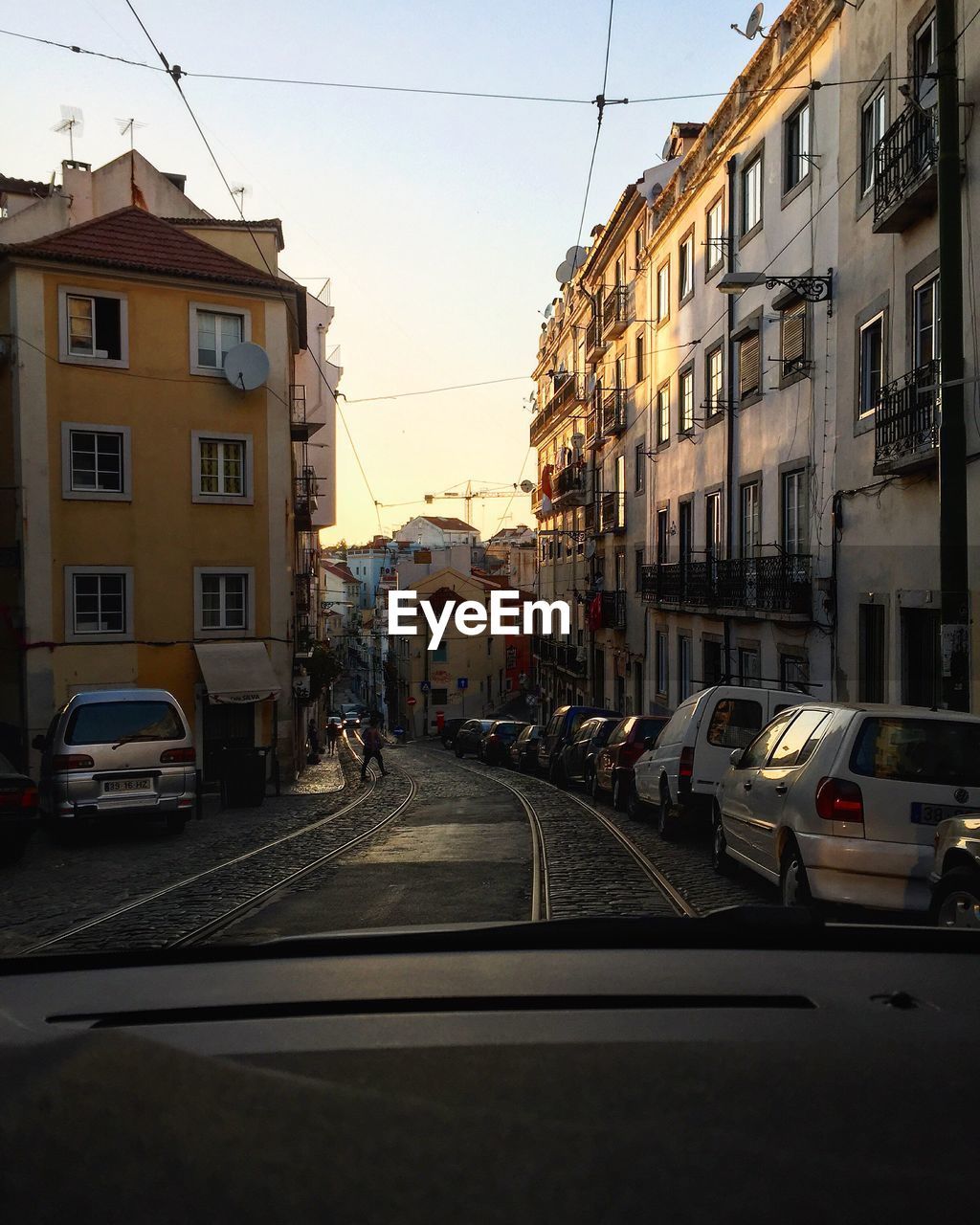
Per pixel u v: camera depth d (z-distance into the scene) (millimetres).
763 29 21188
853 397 16828
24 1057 1721
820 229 18281
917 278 14398
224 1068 1629
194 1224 1142
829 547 17859
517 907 8438
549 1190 1220
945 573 9305
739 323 23125
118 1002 2340
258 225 30656
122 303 24906
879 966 2629
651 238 32188
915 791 6902
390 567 115188
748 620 22312
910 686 14922
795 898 7414
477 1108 1470
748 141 22609
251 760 20156
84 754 14070
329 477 40812
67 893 10031
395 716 81625
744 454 22922
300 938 2936
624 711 36438
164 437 25297
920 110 13500
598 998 2242
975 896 5570
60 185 32375
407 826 15570
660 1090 1567
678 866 10945
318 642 45000
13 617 24172
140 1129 1376
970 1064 1737
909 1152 1362
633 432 35531
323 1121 1416
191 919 8242
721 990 2332
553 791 23125
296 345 30688
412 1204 1178
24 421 23844
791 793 7613
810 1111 1497
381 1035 1891
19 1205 1190
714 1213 1176
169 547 25328
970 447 12648
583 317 46594
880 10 15703
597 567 41250
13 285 23844
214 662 25406
